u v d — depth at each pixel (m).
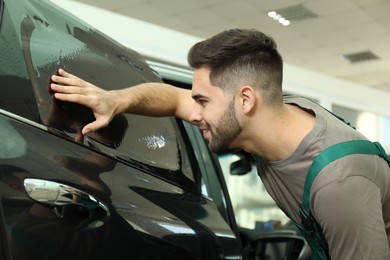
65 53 1.42
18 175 1.05
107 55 1.63
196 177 1.81
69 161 1.20
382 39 9.69
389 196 1.30
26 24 1.31
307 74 4.73
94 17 3.04
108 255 1.17
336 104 5.04
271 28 9.04
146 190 1.41
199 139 2.13
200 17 8.49
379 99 5.66
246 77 1.29
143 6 7.92
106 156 1.35
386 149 1.83
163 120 1.77
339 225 1.19
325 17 8.45
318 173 1.21
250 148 1.39
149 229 1.30
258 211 4.43
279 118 1.33
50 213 1.08
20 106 1.16
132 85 1.65
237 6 7.93
